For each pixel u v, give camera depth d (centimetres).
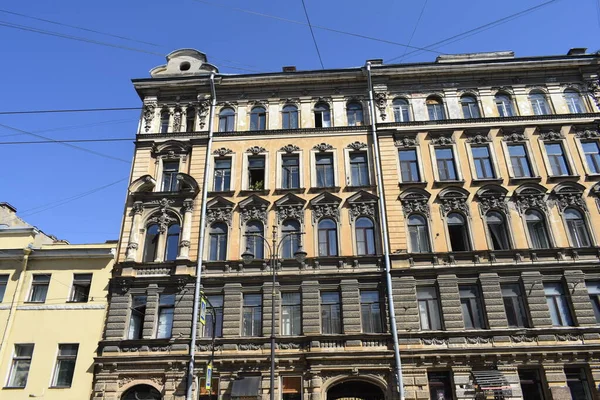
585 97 3120
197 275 2666
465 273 2588
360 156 3034
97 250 2803
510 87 3172
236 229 2816
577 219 2736
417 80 3222
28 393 2491
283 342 2491
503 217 2755
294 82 3244
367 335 2462
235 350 2489
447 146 2997
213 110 3200
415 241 2738
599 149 2958
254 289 2648
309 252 2711
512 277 2577
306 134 3088
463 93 3180
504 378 2323
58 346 2611
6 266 2848
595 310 2511
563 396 2278
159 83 3272
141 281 2681
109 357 2503
